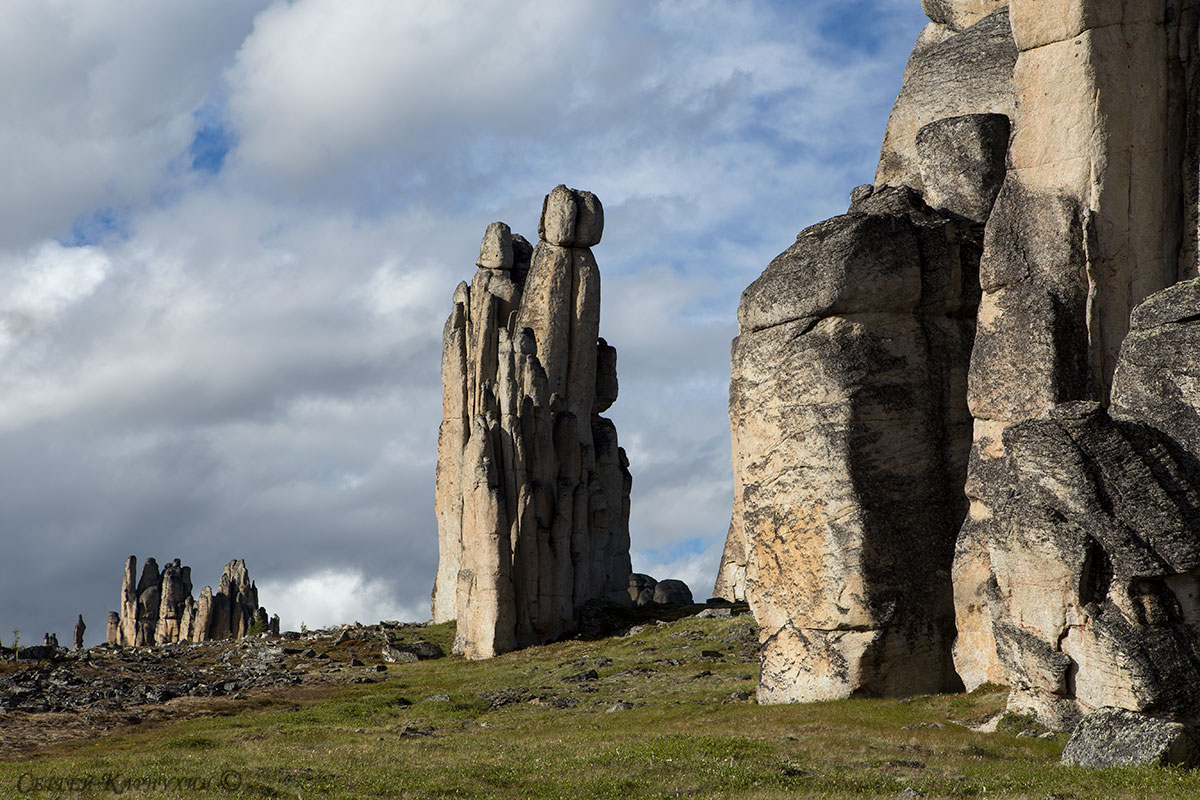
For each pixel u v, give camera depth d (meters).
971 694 39.38
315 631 89.25
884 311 43.75
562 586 76.06
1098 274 38.62
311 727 48.16
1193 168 38.78
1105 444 31.16
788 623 44.03
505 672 63.78
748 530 45.81
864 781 27.89
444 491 92.69
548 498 77.62
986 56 51.44
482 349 89.75
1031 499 32.78
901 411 43.38
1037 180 39.91
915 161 52.66
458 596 75.75
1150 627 30.55
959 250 44.56
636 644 67.38
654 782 28.41
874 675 41.97
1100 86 38.94
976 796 25.92
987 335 40.00
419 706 54.00
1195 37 39.19
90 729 52.03
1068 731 32.47
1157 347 32.16
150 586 124.06
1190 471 30.94
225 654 78.56
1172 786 25.27
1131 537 30.77
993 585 34.69
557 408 82.94
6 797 27.02
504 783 28.95
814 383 43.56
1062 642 32.50
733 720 39.00
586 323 90.25
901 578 42.34
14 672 68.81
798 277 44.19
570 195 90.25
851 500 42.38
